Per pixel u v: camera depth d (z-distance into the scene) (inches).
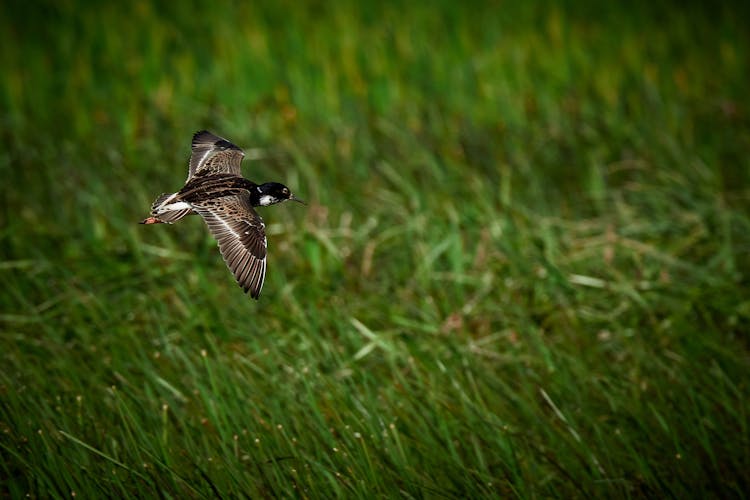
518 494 408.2
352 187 647.1
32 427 424.8
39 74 826.8
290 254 573.3
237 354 479.8
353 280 553.9
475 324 525.3
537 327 514.9
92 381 459.8
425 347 495.8
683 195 606.5
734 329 520.1
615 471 434.9
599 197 625.6
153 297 524.7
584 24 928.9
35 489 404.8
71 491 398.6
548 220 580.7
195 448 424.5
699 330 516.1
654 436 449.4
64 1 966.4
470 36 898.7
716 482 437.7
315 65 827.4
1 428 427.5
